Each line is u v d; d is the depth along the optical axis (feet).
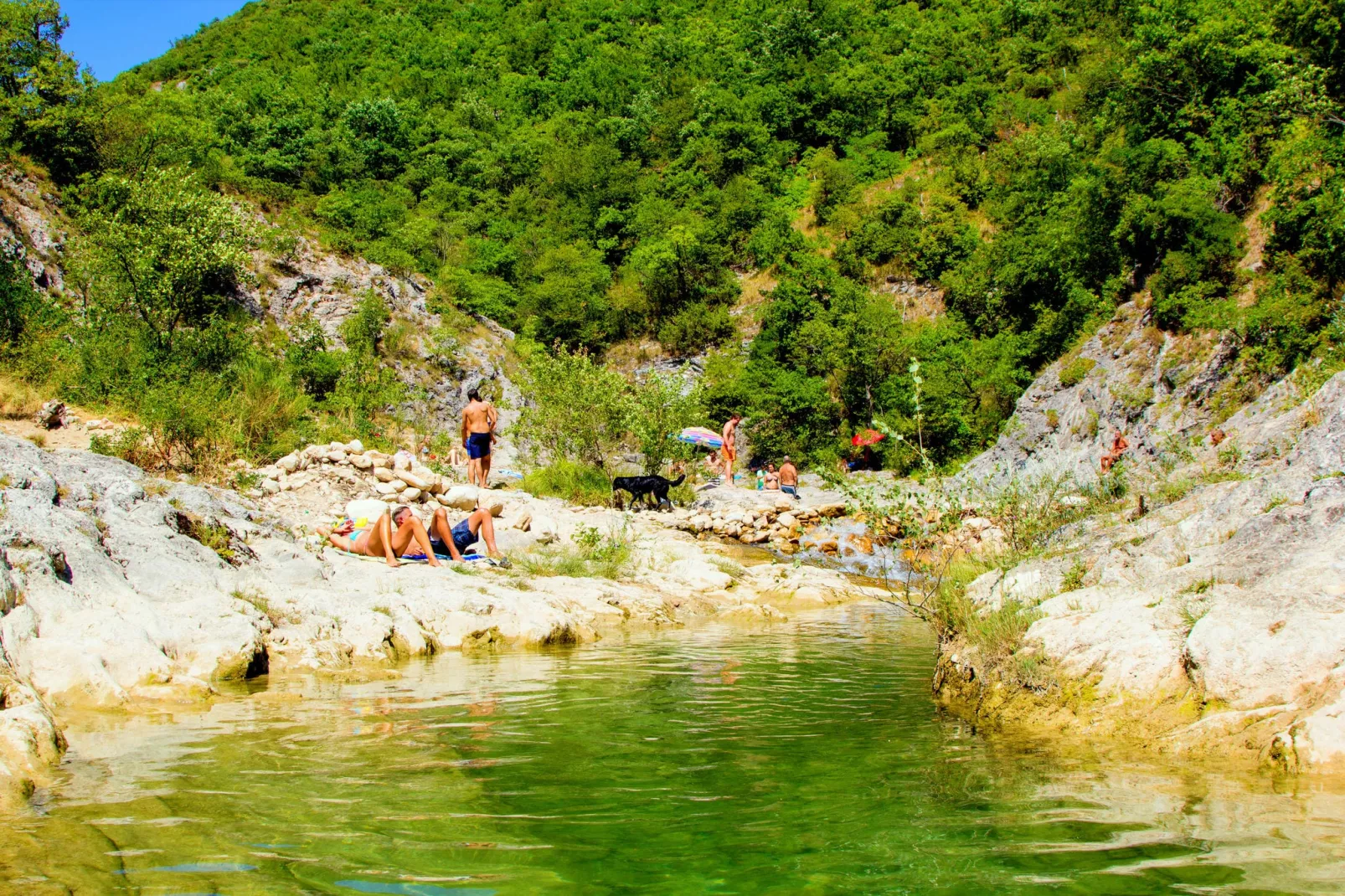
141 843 8.37
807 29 189.67
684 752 12.14
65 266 59.52
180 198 58.08
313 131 167.02
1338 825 8.59
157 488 26.05
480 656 21.48
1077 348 74.18
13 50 72.79
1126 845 8.20
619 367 137.59
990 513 22.26
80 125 73.82
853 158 161.68
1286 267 56.80
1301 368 31.01
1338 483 14.53
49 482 21.52
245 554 25.22
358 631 21.31
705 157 168.55
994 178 139.33
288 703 15.57
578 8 242.17
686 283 142.72
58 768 11.09
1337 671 11.14
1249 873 7.39
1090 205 96.84
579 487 57.21
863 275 132.77
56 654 15.30
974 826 8.90
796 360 117.91
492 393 89.10
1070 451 64.13
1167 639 13.28
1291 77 69.41
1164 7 90.99
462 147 178.81
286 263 82.53
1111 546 17.58
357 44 229.86
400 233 145.89
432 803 9.74
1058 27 172.24
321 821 9.11
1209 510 16.74
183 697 15.62
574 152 173.88
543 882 7.53
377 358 79.10
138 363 47.80
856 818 9.20
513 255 154.30
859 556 48.52
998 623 15.81
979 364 103.65
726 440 72.64
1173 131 88.53
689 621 29.09
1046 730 13.19
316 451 40.11
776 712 14.93
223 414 42.86
